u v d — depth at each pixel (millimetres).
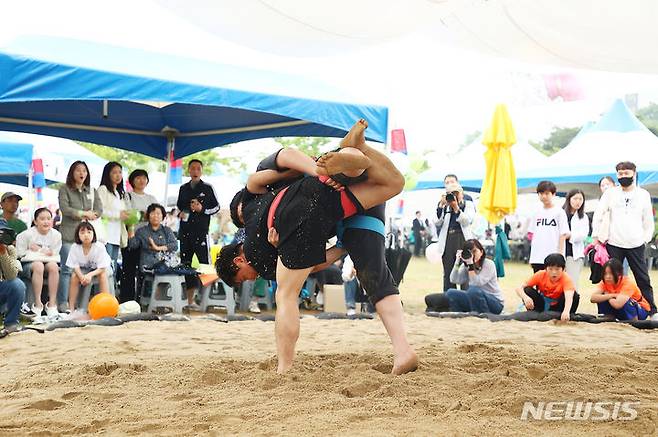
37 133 11352
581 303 11367
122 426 2918
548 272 8086
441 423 2939
